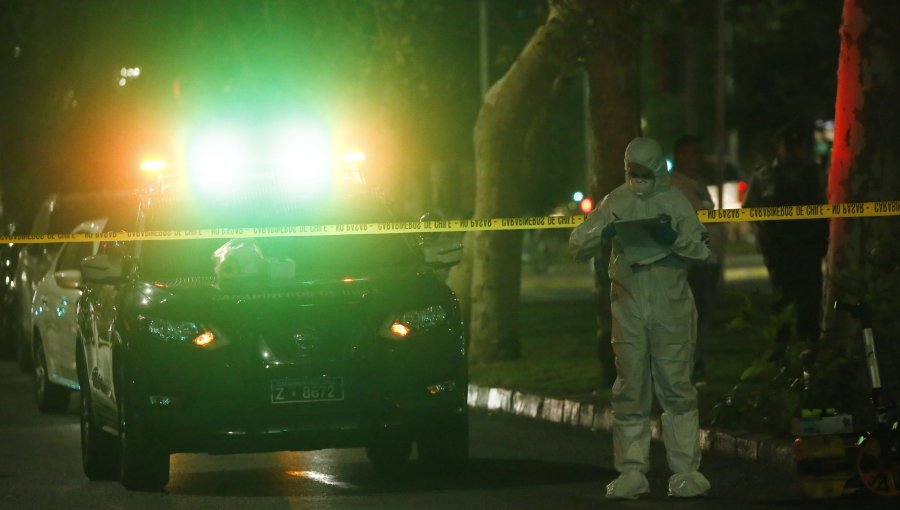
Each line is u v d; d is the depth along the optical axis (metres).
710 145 142.50
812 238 46.72
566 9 45.19
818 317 47.16
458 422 33.09
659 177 29.83
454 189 100.75
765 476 32.78
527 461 36.09
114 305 33.81
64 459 38.53
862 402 35.16
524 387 47.31
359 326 31.75
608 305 46.31
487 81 105.00
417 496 31.48
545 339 64.12
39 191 78.31
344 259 36.09
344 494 32.00
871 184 35.56
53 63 69.44
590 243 29.91
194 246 35.62
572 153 145.75
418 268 35.03
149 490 33.19
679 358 29.86
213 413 31.31
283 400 31.33
